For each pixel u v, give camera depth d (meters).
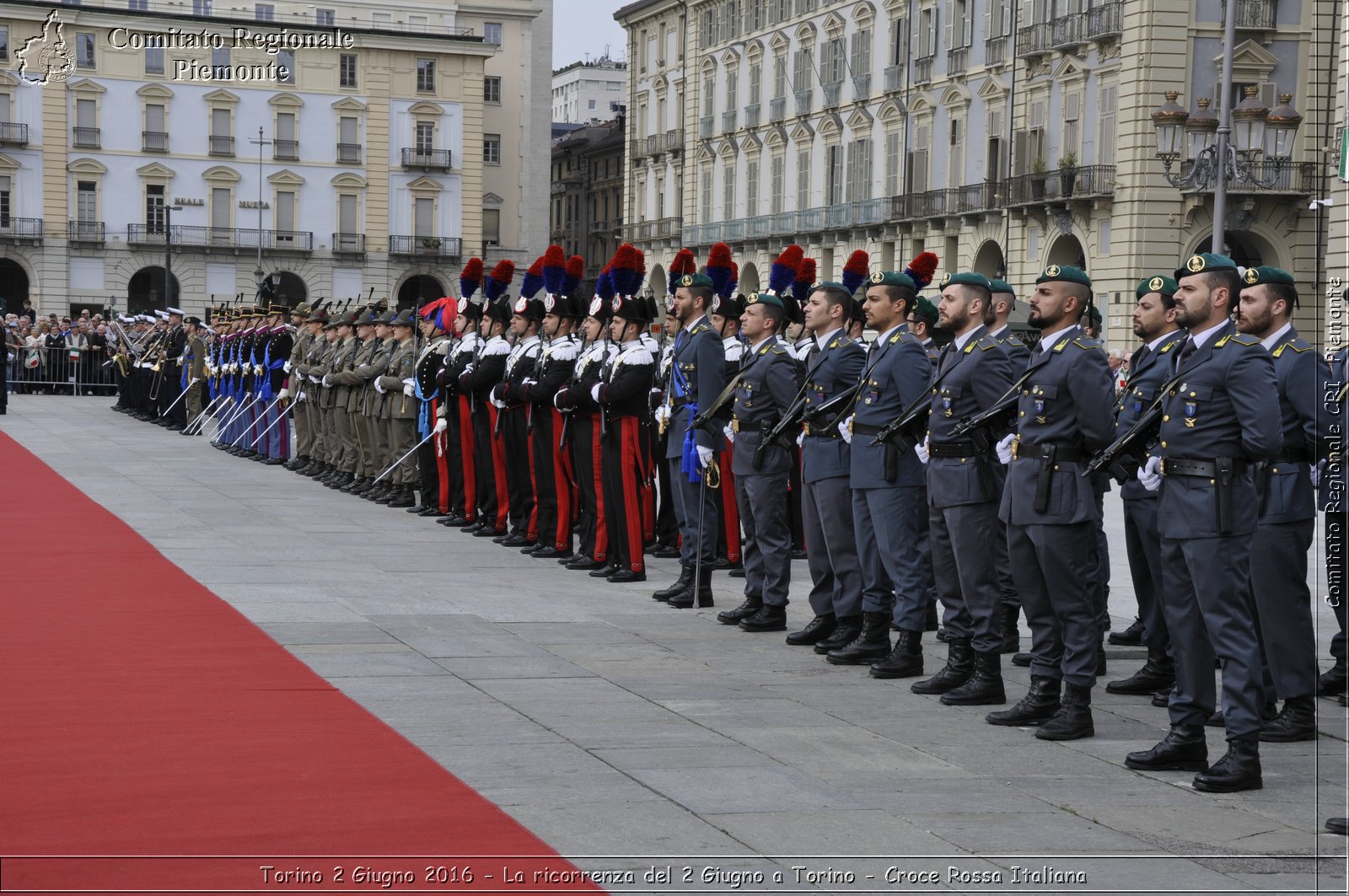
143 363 41.47
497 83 109.38
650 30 90.88
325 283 94.94
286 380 30.59
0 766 9.32
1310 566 18.58
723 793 9.11
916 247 63.66
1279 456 11.09
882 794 9.24
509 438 20.05
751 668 12.91
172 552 18.36
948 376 11.89
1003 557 13.91
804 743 10.41
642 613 15.39
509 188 110.38
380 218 95.94
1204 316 9.98
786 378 14.43
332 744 9.92
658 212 90.19
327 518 22.25
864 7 67.50
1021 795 9.34
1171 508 9.92
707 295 16.08
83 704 10.87
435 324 23.16
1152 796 9.43
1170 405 10.02
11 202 88.81
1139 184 49.12
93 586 15.85
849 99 69.00
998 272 57.25
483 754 9.80
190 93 91.81
